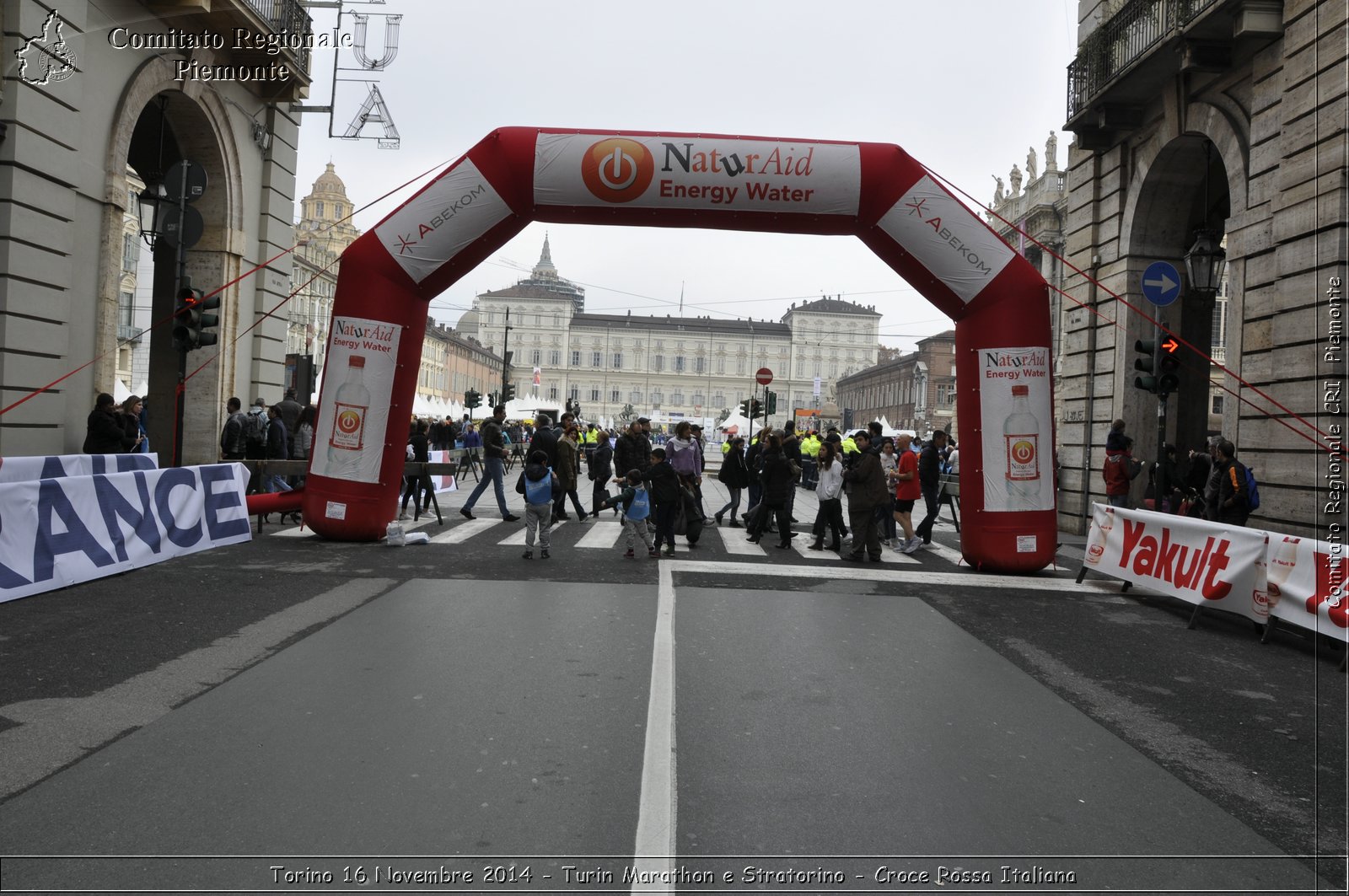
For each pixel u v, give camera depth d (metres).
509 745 4.44
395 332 11.30
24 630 6.45
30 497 7.77
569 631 6.94
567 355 134.75
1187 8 12.29
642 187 10.80
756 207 10.93
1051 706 5.54
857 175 10.74
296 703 4.99
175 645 6.16
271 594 8.00
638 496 11.06
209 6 13.67
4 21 10.70
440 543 11.84
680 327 134.88
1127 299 15.63
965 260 10.90
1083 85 15.86
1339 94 10.16
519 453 37.56
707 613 7.91
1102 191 16.56
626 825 3.59
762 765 4.32
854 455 18.41
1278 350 11.04
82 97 12.09
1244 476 9.83
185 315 11.17
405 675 5.59
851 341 135.50
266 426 15.51
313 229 82.81
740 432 52.97
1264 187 11.55
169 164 16.45
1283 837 3.74
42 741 4.32
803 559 11.74
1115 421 15.38
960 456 11.49
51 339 11.64
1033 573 11.12
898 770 4.34
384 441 11.39
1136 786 4.26
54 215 11.58
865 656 6.61
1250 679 6.46
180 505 10.02
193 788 3.82
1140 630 8.02
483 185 10.95
